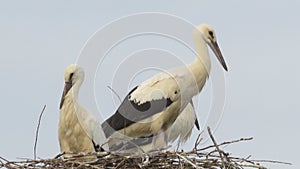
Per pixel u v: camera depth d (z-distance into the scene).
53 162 13.28
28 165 13.18
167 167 13.50
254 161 13.34
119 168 13.58
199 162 13.30
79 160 13.92
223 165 13.26
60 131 15.34
